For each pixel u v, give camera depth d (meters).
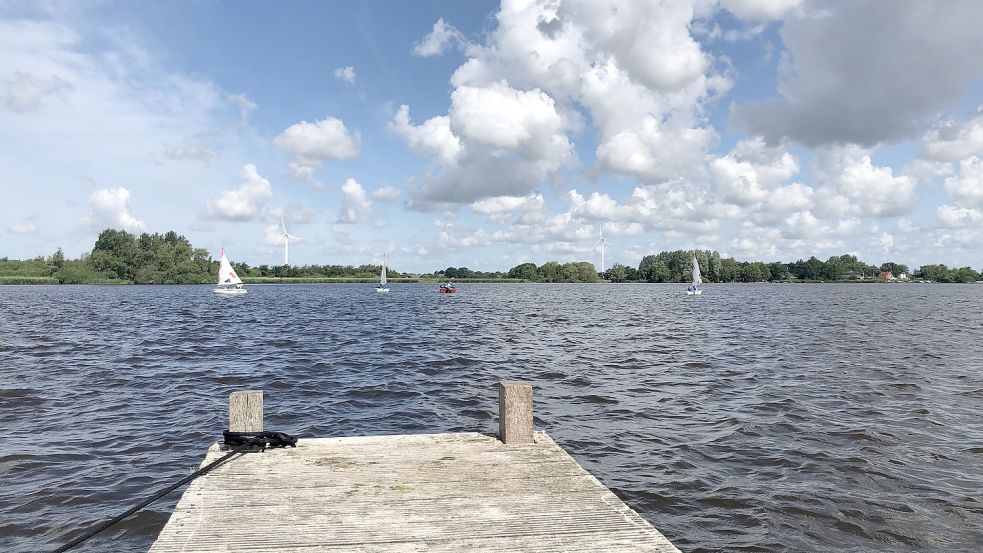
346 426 15.23
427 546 5.33
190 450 13.12
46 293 119.31
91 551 8.53
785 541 8.73
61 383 20.73
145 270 173.62
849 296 124.00
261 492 6.70
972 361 25.94
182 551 5.21
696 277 121.69
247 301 92.38
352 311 67.44
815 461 12.13
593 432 14.38
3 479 11.24
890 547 8.56
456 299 105.56
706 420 15.46
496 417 16.11
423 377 22.17
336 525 5.79
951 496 10.31
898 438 13.71
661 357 27.66
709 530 9.09
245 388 20.05
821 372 23.00
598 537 5.53
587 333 40.03
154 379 21.62
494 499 6.48
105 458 12.53
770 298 111.06
